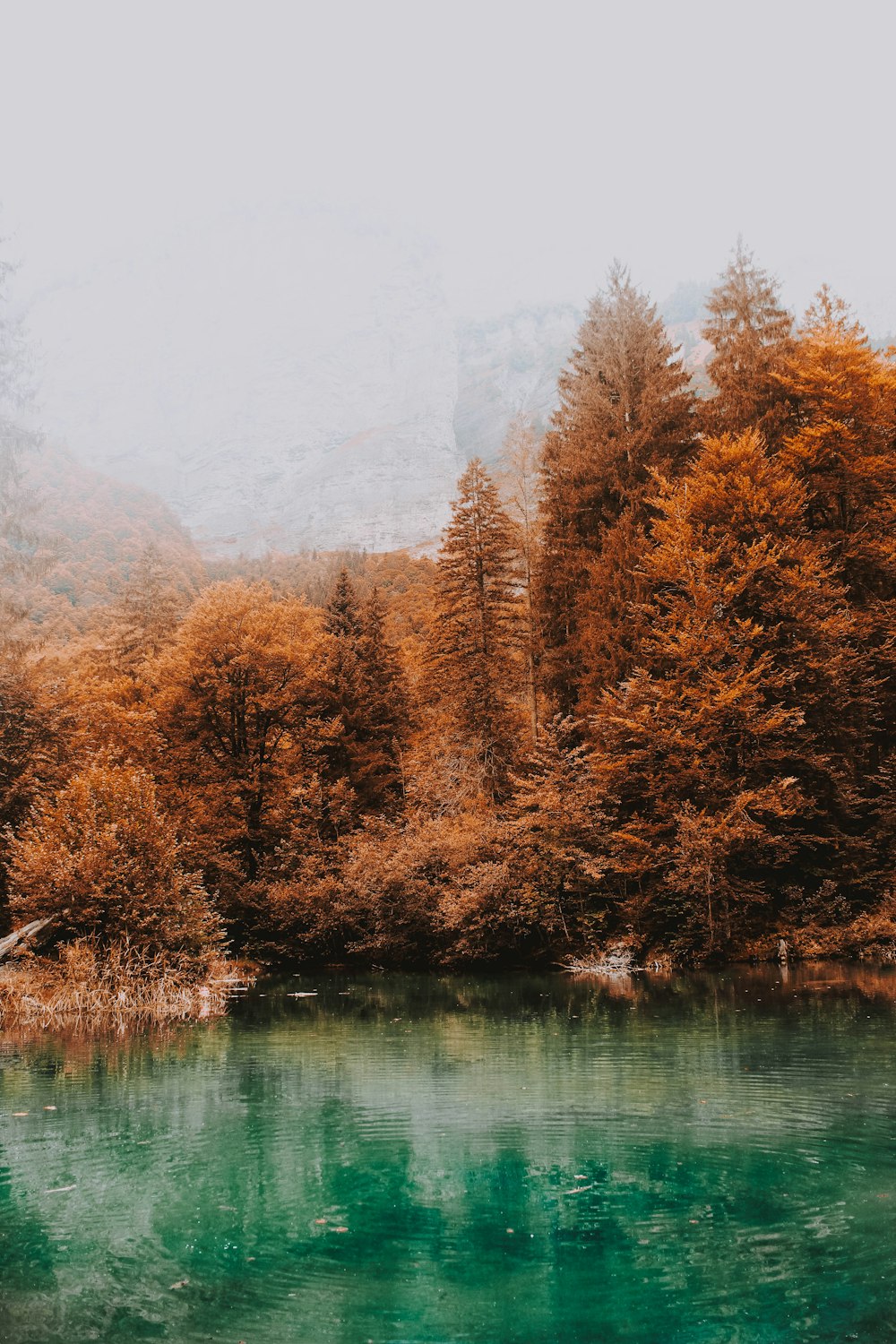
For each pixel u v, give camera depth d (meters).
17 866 19.67
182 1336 4.70
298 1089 10.09
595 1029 13.73
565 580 32.97
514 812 28.52
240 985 21.95
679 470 32.12
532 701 34.00
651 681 25.56
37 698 30.98
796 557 25.62
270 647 32.97
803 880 25.70
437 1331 4.71
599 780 25.84
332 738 34.12
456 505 32.97
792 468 29.03
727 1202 6.37
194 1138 8.20
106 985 17.41
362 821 32.47
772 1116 8.51
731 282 34.56
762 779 24.41
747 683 23.75
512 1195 6.64
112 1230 6.14
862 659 26.25
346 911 27.50
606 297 37.69
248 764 32.50
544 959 25.62
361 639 37.53
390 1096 9.67
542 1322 4.80
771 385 31.94
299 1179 7.07
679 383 34.19
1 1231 6.13
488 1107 9.07
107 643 54.56
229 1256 5.70
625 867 24.44
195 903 20.30
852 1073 10.15
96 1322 4.86
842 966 21.67
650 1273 5.33
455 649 32.53
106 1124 8.69
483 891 24.84
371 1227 6.11
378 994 19.72
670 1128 8.19
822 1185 6.68
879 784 26.70
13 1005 16.72
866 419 29.52
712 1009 15.31
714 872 23.50
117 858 19.14
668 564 26.53
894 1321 4.73
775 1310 4.85
